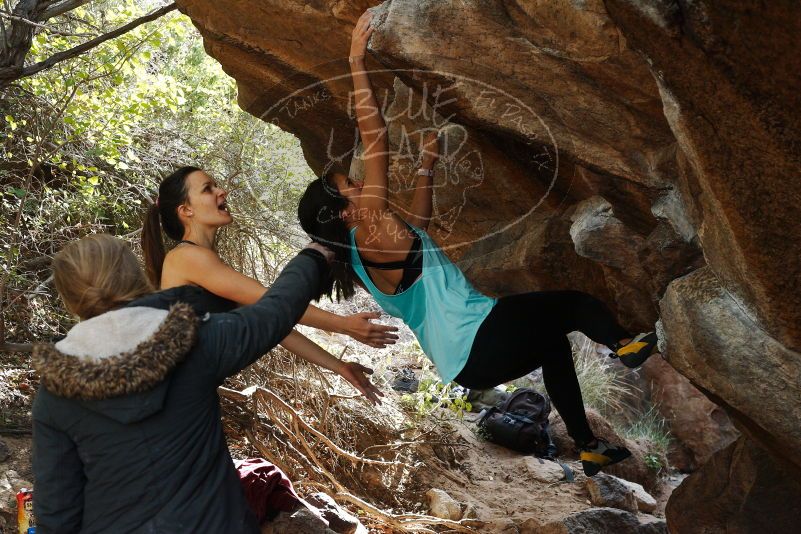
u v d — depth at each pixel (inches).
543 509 221.8
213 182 111.2
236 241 224.8
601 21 88.4
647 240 116.3
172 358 79.9
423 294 115.6
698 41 68.3
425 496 217.8
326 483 205.5
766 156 73.6
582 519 206.1
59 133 233.5
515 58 97.5
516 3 92.7
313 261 93.7
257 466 157.4
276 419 198.5
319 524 152.1
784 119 70.1
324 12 127.7
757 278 84.0
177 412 82.2
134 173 248.8
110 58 220.1
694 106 74.7
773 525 147.1
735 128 73.3
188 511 80.8
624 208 118.1
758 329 91.8
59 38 226.8
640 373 328.5
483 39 97.0
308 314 105.2
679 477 299.6
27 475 164.2
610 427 275.7
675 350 102.9
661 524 214.5
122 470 80.1
